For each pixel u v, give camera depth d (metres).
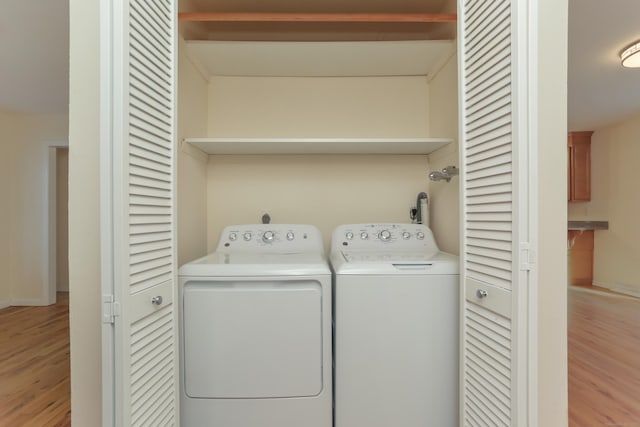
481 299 1.20
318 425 1.50
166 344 1.25
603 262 4.95
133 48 1.02
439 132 2.14
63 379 2.31
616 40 2.67
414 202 2.34
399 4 2.13
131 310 0.99
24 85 3.26
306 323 1.49
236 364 1.48
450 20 1.81
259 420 1.49
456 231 1.87
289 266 1.51
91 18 1.15
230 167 2.31
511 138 1.02
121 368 0.94
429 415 1.50
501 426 1.08
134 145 1.03
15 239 4.23
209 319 1.48
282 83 2.36
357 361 1.50
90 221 1.15
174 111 1.30
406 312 1.51
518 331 0.99
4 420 1.84
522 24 0.98
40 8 2.10
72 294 1.16
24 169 4.23
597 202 5.05
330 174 2.34
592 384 2.20
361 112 2.37
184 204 1.87
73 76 1.15
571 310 3.83
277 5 2.12
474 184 1.25
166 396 1.24
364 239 1.97
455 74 1.89
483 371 1.20
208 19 1.78
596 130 5.05
